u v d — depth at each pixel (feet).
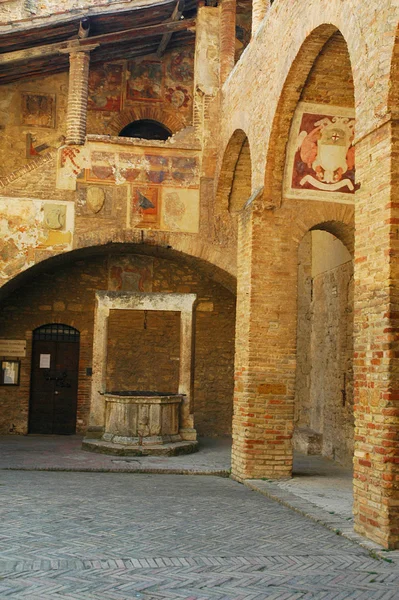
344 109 40.96
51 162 56.90
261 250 41.57
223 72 58.39
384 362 24.52
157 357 65.57
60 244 56.39
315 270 57.67
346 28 29.50
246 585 19.69
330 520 28.35
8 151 68.39
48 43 60.08
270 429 40.37
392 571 21.44
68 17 57.72
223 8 58.85
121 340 65.21
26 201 56.29
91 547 23.31
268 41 43.42
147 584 19.42
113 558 22.02
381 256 25.05
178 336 65.98
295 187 42.37
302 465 47.34
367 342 25.77
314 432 55.16
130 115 70.59
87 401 64.80
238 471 40.81
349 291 49.24
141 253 62.13
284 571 21.24
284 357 41.01
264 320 41.06
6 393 63.46
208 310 66.28
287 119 40.93
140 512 29.84
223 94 57.26
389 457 24.18
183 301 55.06
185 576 20.35
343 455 48.29
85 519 27.86
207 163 58.34
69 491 34.78
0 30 57.11
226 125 55.26
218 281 63.41
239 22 69.36
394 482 24.12
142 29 60.59
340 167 42.50
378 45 26.08
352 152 42.47
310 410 57.36
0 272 55.47
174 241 57.72
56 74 69.77
